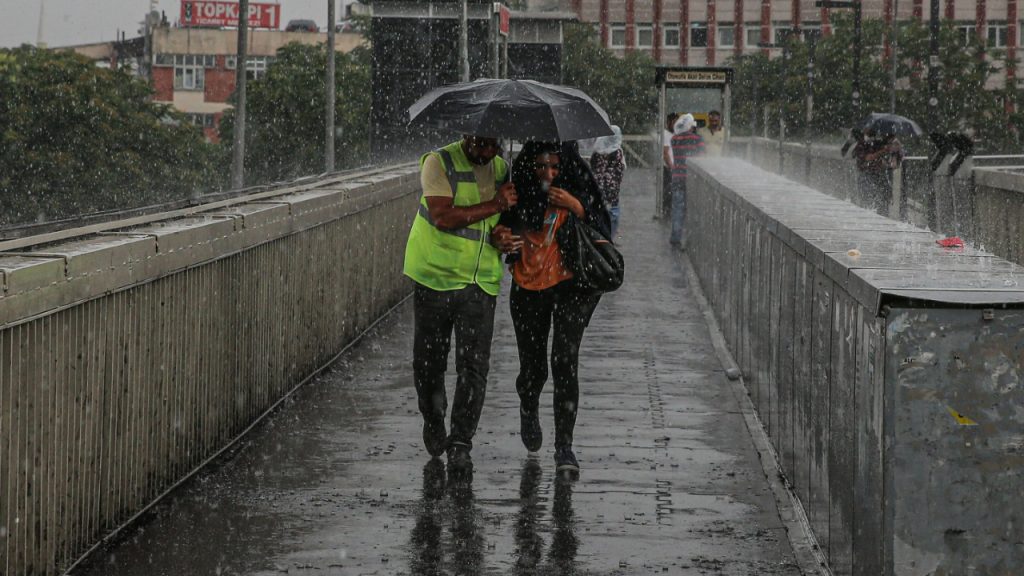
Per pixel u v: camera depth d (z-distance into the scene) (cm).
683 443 1120
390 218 1828
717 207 1781
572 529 889
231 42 16900
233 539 858
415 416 1206
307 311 1349
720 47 14025
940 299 624
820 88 9619
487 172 1021
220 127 9362
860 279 687
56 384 768
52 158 7900
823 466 841
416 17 4925
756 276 1263
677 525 900
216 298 1050
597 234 1023
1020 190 1795
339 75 9275
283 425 1164
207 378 1032
